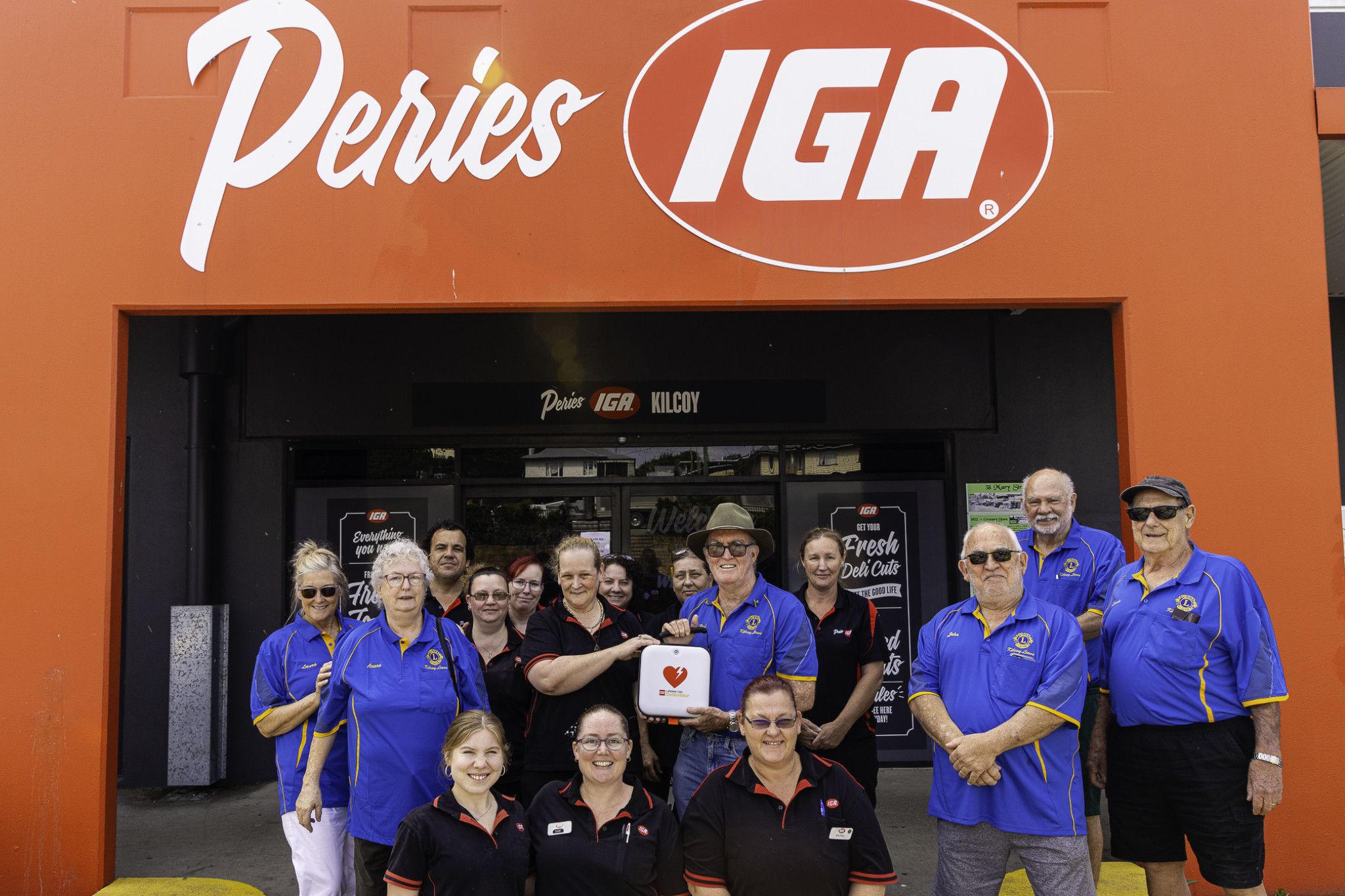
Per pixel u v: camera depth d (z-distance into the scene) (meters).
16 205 4.36
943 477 6.51
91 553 4.20
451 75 4.46
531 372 6.44
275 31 4.45
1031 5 4.48
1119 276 4.34
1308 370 4.29
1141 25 4.45
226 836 5.14
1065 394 6.48
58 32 4.44
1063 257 4.36
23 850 4.08
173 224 4.36
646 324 6.48
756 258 4.38
